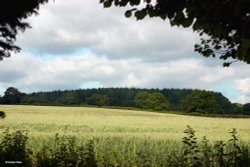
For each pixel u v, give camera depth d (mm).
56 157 12570
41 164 12320
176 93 169625
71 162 12203
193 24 5430
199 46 9117
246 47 5402
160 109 146375
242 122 56375
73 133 31766
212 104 122500
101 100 151375
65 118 52906
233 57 8344
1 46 13172
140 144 22906
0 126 38062
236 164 10789
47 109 76688
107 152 16891
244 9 5070
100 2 5652
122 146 21031
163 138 27688
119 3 5582
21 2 11211
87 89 167750
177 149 19766
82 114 65188
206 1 5160
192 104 122938
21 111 67562
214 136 32156
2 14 11344
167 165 12750
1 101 118562
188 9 5297
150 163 14398
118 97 171375
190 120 58469
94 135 29672
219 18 5238
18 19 11930
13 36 12797
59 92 168000
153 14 5477
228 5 5133
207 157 11961
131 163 15055
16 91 120812
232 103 140625
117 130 36906
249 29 5312
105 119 53469
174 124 48000
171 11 5352
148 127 41906
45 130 34719
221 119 64375
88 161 12281
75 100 151500
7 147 13867
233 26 5418
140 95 151375
